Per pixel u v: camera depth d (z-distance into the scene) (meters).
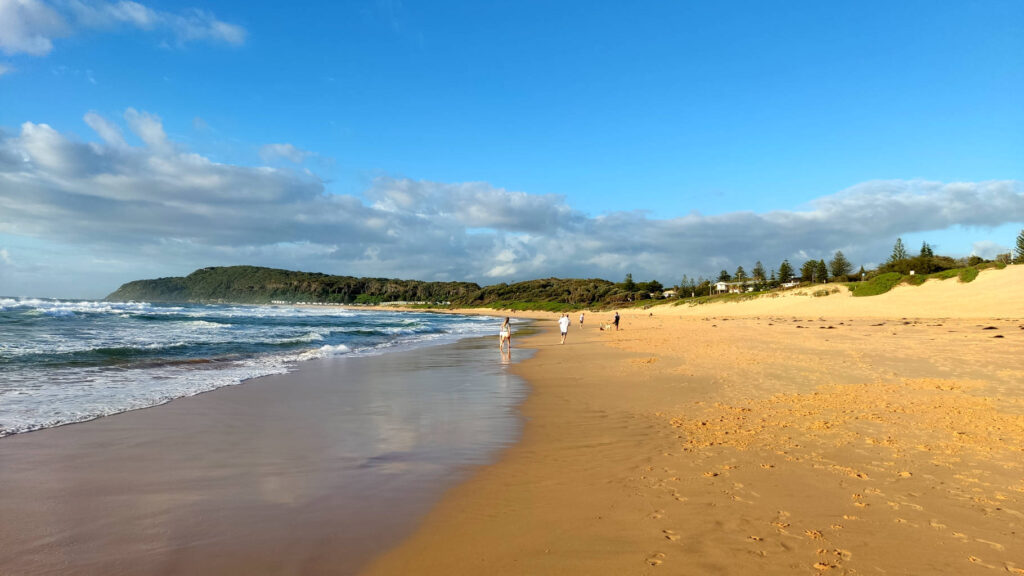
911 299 52.50
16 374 11.67
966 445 6.19
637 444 6.55
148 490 4.84
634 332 33.94
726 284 126.44
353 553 3.65
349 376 13.07
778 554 3.61
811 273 113.25
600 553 3.64
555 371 14.26
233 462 5.77
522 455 6.15
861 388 10.08
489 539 3.89
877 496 4.67
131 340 20.19
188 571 3.37
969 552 3.63
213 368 13.95
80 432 6.92
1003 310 40.62
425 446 6.55
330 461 5.86
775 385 10.73
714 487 4.94
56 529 3.96
